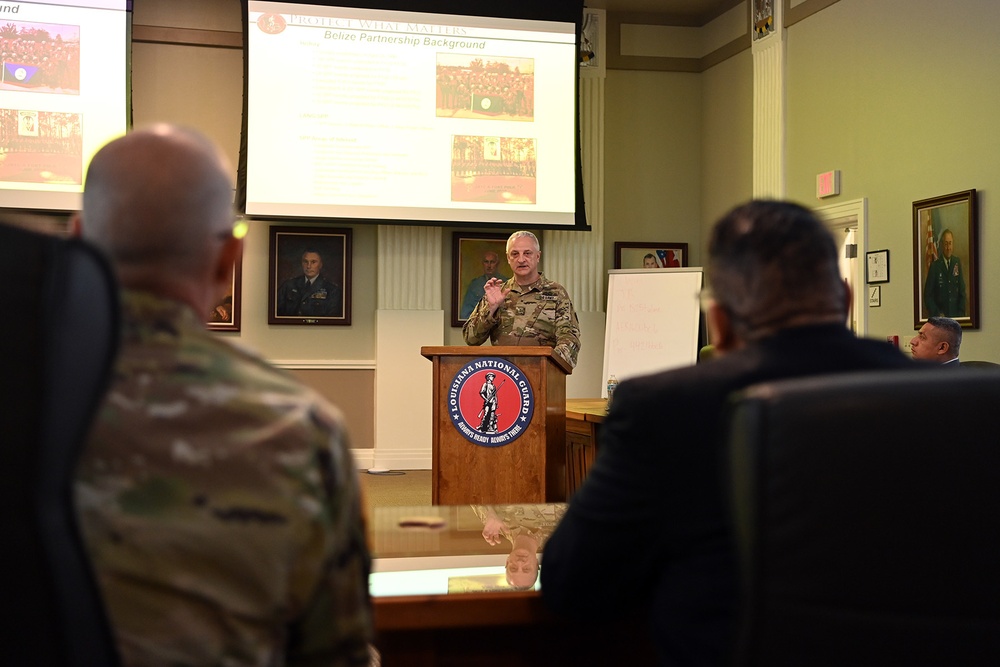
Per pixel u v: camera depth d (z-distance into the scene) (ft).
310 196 24.29
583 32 28.22
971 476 2.79
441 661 4.84
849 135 22.58
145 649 2.68
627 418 3.90
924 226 19.97
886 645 2.83
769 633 2.84
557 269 27.68
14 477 2.31
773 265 3.85
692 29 29.07
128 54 23.68
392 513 6.55
